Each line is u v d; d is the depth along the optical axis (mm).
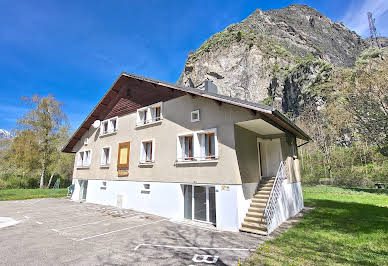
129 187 13766
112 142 16141
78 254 5980
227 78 70188
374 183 26609
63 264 5312
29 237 7629
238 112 9117
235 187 8633
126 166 14250
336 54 94688
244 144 9781
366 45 108000
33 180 31094
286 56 72750
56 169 29844
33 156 27344
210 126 10031
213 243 6922
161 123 12562
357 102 22594
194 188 10391
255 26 95250
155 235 7852
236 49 73688
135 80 15117
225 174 9039
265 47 74688
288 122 9117
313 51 87500
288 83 61062
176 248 6473
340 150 36500
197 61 77375
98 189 16406
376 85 21312
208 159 9781
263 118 8586
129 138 14695
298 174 14148
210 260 5531
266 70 69812
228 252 6094
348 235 7551
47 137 28500
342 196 19516
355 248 6293
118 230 8562
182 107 11578
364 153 33375
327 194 21312
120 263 5375
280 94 62812
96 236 7738
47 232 8305
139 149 13672
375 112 21438
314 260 5379
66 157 31234
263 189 10164
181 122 11422
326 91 42219
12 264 5316
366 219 9992
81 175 18844
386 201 16031
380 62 22625
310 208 13789
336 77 27000
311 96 46469
